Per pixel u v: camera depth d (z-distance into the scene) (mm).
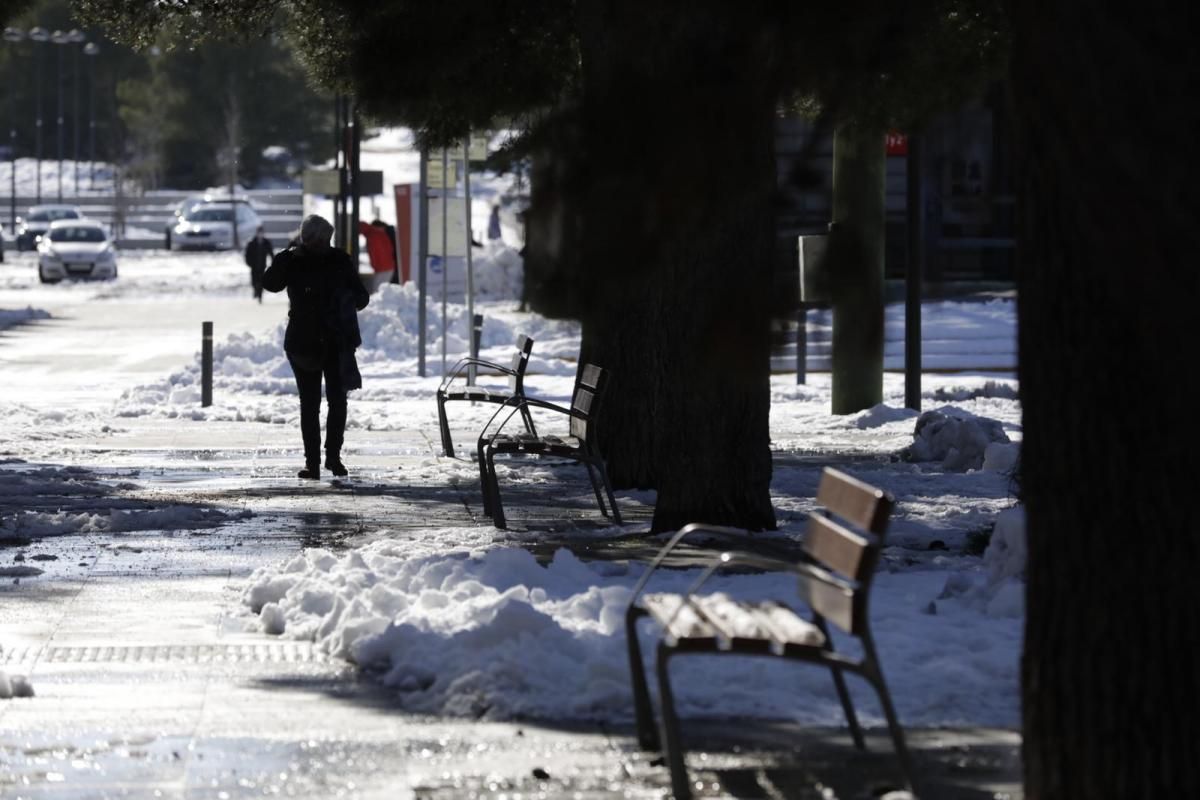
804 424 69500
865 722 21672
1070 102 13484
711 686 22891
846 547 18156
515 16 54469
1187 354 13727
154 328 126125
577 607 27094
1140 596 14453
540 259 18344
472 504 44281
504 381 87562
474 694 22500
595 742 20656
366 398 79812
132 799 18281
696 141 17641
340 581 29094
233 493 46531
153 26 58688
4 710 22250
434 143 58250
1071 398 14695
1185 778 14359
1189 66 12781
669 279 19344
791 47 17641
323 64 59156
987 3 43250
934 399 80062
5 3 57375
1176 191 12844
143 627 28016
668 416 37312
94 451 57969
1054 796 15008
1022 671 15539
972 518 41438
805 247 16578
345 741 20719
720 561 18312
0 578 32688
